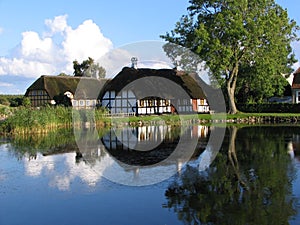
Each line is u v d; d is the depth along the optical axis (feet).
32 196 40.22
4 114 122.31
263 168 52.24
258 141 81.82
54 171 51.44
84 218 33.88
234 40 141.18
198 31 138.00
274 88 166.20
